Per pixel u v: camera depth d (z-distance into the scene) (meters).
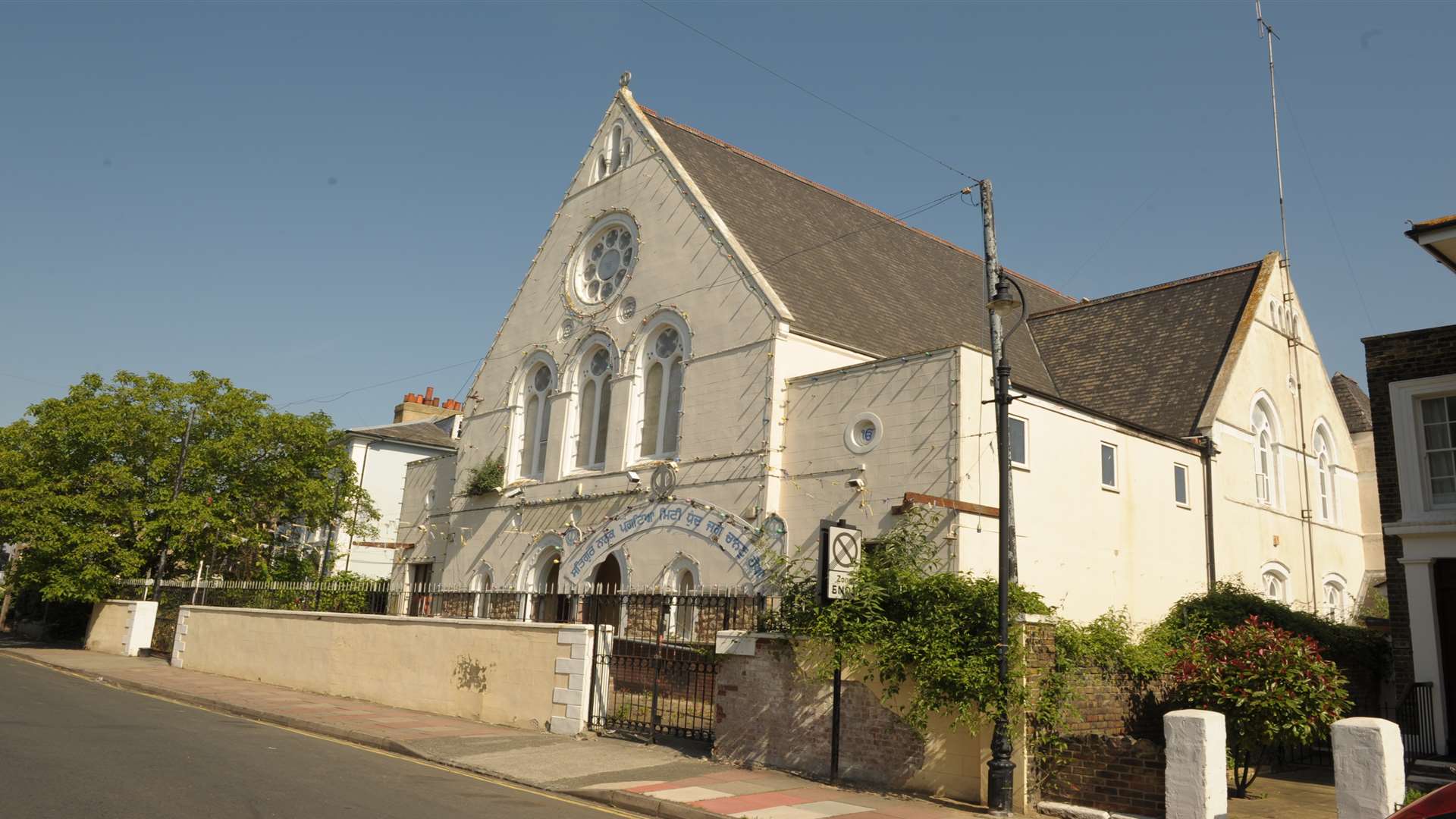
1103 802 11.80
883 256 30.91
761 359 23.59
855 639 13.49
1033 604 14.24
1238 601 23.33
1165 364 29.70
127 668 28.41
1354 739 9.44
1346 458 33.59
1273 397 29.94
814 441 22.39
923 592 13.59
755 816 11.40
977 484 19.62
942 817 11.63
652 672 20.02
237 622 27.44
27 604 46.12
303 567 38.91
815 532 21.73
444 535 33.88
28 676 25.05
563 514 28.36
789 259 26.47
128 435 35.59
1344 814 9.38
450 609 29.72
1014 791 12.25
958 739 12.78
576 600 25.03
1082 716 13.54
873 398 21.39
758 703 14.98
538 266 32.19
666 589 24.19
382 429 45.44
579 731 17.20
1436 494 17.17
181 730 16.25
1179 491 25.23
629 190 29.11
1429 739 16.19
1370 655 22.38
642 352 27.38
